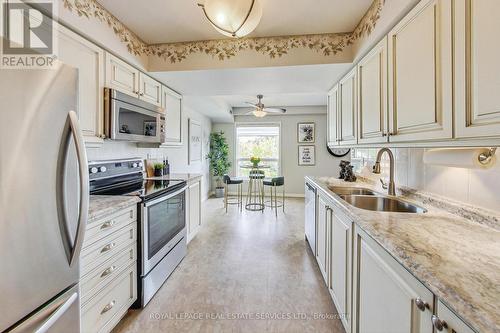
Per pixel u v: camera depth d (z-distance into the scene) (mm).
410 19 1234
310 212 2848
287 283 2174
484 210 1142
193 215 3115
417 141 1202
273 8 1770
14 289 808
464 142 930
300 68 2242
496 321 514
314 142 6219
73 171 1035
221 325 1658
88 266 1314
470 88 849
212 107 4914
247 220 4180
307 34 2156
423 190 1640
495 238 968
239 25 1439
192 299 1942
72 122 983
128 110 2037
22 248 832
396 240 944
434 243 918
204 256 2736
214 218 4309
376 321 1087
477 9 816
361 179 2867
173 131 3051
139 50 2232
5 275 781
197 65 2307
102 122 1812
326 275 2045
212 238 3305
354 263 1364
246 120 6473
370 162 2727
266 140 6473
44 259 911
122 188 2160
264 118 6387
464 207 1250
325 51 2133
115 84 1957
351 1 1675
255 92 3188
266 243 3125
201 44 2303
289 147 6312
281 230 3646
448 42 952
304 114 6195
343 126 2426
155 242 1994
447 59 959
